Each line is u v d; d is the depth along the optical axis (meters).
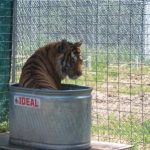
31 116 7.59
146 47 9.69
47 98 7.39
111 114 11.68
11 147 7.75
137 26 9.33
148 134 9.94
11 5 9.38
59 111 7.38
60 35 9.88
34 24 9.85
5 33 9.34
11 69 9.58
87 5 9.38
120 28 9.67
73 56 8.31
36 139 7.59
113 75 14.59
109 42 9.73
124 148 8.08
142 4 8.98
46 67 8.23
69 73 8.32
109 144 8.23
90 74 14.02
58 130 7.42
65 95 7.36
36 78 7.98
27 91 7.59
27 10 9.88
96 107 11.19
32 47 9.90
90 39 9.84
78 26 9.72
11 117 7.92
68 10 9.78
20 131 7.77
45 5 9.74
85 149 7.67
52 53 8.33
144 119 11.15
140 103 12.63
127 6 9.61
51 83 8.14
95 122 10.80
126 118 11.25
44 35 9.84
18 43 9.88
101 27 9.84
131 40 9.47
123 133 9.90
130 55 9.64
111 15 9.18
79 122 7.49
